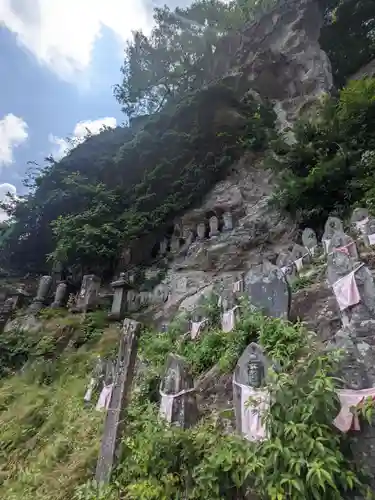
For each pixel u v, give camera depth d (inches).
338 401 154.3
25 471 265.7
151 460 182.4
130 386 235.5
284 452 143.1
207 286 502.0
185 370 234.2
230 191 745.0
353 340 181.9
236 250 606.9
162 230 773.3
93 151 941.2
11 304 657.0
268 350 227.9
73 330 514.9
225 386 245.3
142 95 1140.5
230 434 188.7
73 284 681.6
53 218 851.4
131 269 711.1
